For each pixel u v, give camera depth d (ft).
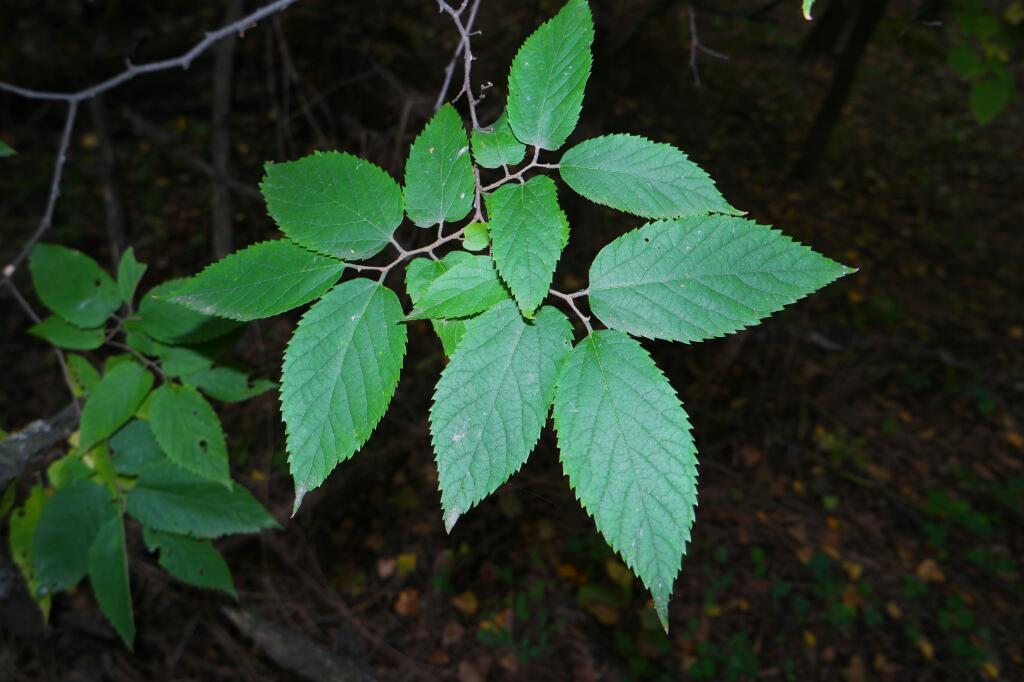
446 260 3.42
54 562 6.15
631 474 2.90
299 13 16.98
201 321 5.73
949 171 32.04
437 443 2.98
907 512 17.89
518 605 15.25
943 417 20.43
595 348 3.06
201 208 21.65
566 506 16.57
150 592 13.70
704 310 3.05
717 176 26.96
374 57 15.83
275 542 14.90
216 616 13.80
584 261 17.46
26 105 23.80
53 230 21.56
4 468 6.16
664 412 2.93
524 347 3.09
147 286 19.95
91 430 5.93
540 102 3.39
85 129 24.49
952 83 38.04
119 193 14.84
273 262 3.40
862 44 21.90
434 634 14.78
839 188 29.43
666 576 2.80
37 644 12.36
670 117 25.09
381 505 16.31
